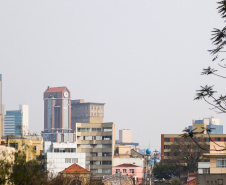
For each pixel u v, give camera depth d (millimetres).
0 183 91750
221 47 62906
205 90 67875
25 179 92688
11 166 94750
